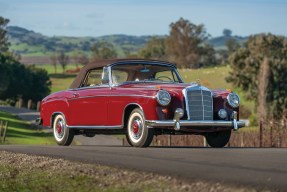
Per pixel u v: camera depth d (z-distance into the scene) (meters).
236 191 9.43
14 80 178.50
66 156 16.05
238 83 145.62
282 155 14.41
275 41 147.25
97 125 19.86
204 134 20.19
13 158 16.83
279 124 37.72
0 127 60.59
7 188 12.87
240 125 19.05
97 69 20.36
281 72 134.25
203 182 10.35
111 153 16.09
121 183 11.48
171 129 18.61
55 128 22.12
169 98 17.97
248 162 12.80
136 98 18.36
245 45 158.00
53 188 12.16
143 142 18.25
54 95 22.20
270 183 9.77
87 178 12.49
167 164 12.98
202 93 18.55
